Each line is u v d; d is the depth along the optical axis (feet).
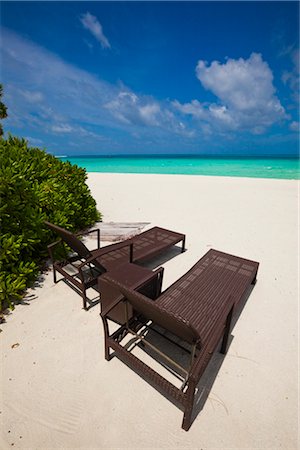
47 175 15.72
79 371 7.38
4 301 10.24
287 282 13.05
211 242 18.35
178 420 6.17
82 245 9.46
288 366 7.90
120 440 5.73
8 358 7.69
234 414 6.38
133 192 37.24
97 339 8.62
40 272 12.69
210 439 5.81
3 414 6.18
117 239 18.16
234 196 34.83
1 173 10.38
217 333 6.30
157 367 7.60
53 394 6.70
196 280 10.92
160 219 23.85
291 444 5.81
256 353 8.35
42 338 8.54
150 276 8.63
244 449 5.66
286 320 10.07
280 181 50.67
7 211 10.64
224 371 7.61
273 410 6.54
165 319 5.53
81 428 5.95
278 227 21.83
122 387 6.96
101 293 8.71
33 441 5.67
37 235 12.10
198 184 46.16
